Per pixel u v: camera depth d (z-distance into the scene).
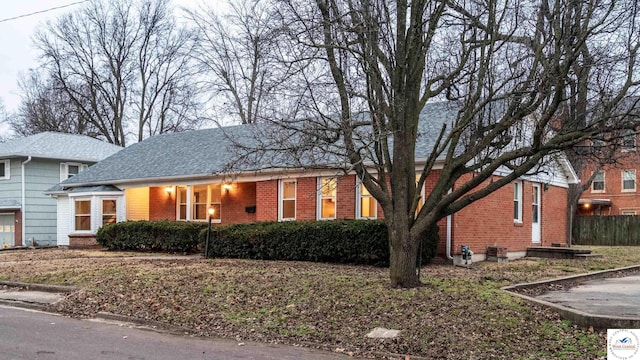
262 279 11.77
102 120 45.09
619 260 17.73
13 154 27.42
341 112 10.49
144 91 45.50
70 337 8.05
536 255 18.86
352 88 10.55
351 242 14.93
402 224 10.24
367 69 10.26
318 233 15.67
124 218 23.53
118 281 12.21
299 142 10.23
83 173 25.56
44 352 7.02
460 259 15.56
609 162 10.05
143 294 10.95
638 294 10.35
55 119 47.53
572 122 9.65
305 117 10.84
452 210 10.04
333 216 18.23
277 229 16.58
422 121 18.14
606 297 9.92
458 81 10.45
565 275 13.17
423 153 15.57
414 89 10.55
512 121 9.49
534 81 9.91
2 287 13.09
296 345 7.80
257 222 18.05
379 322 8.37
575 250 17.97
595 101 10.80
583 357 6.71
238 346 7.71
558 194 22.38
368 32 9.70
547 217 21.12
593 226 29.62
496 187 9.76
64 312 10.38
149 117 45.78
